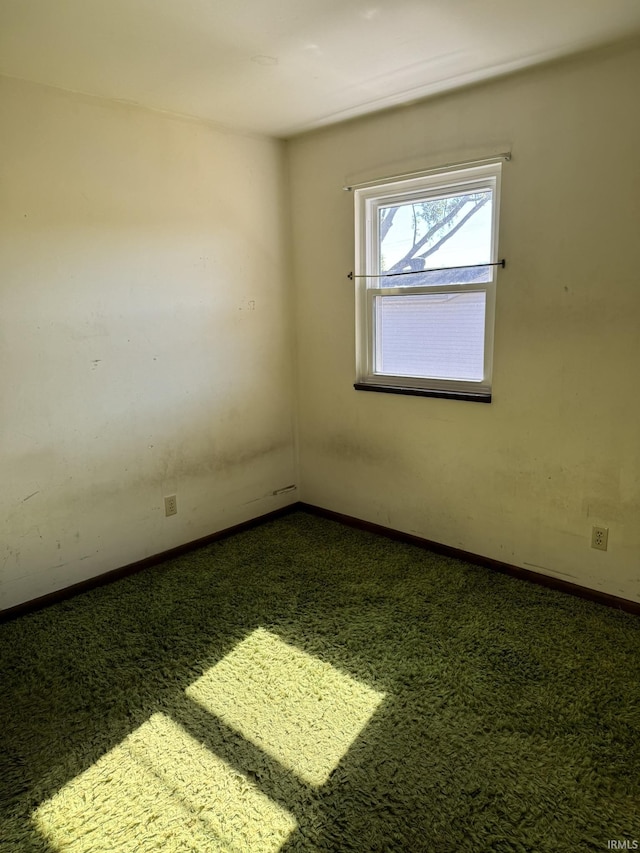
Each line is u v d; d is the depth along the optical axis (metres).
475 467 2.85
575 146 2.28
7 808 1.57
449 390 2.93
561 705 1.91
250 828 1.50
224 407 3.25
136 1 1.69
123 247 2.68
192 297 2.99
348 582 2.79
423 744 1.76
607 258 2.28
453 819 1.51
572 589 2.62
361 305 3.20
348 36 1.96
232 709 1.93
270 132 3.13
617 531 2.44
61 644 2.32
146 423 2.89
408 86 2.46
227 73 2.27
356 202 3.07
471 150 2.56
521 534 2.75
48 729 1.86
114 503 2.82
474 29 1.94
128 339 2.76
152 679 2.10
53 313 2.49
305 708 1.93
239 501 3.42
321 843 1.45
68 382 2.57
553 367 2.50
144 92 2.47
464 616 2.46
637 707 1.89
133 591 2.74
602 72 2.17
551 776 1.63
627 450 2.36
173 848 1.45
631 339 2.28
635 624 2.37
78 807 1.58
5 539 2.46
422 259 2.93
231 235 3.12
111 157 2.58
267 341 3.42
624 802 1.55
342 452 3.46
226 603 2.62
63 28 1.86
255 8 1.75
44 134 2.36
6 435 2.41
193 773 1.68
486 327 2.74
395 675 2.09
